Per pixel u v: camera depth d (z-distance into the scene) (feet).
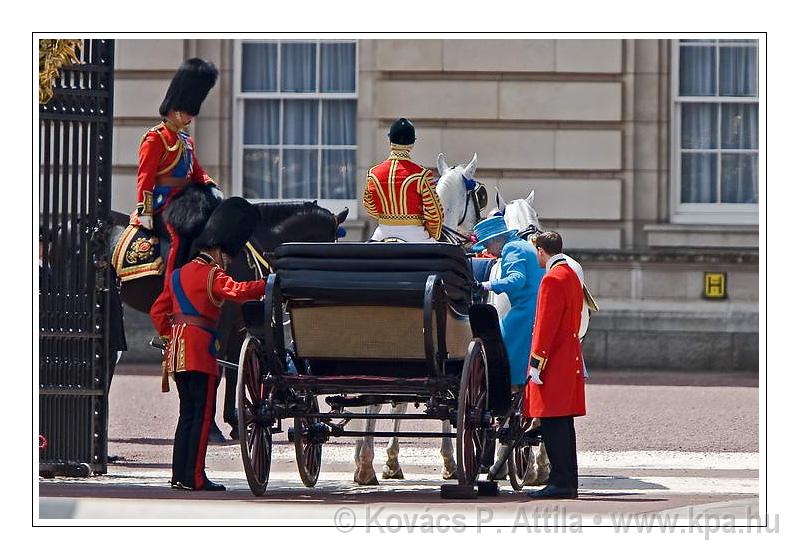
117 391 236.02
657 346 270.46
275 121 282.97
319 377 131.13
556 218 274.36
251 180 282.97
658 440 189.06
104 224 153.07
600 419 206.80
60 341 153.28
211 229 141.90
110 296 156.04
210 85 153.07
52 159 160.86
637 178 274.98
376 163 276.21
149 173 150.51
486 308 135.13
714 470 164.55
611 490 145.48
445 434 133.49
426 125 274.77
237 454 177.58
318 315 131.64
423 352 131.44
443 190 167.63
